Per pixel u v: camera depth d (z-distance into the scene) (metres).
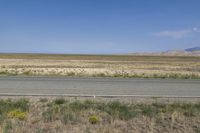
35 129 6.87
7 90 13.23
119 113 8.48
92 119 7.64
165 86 16.05
